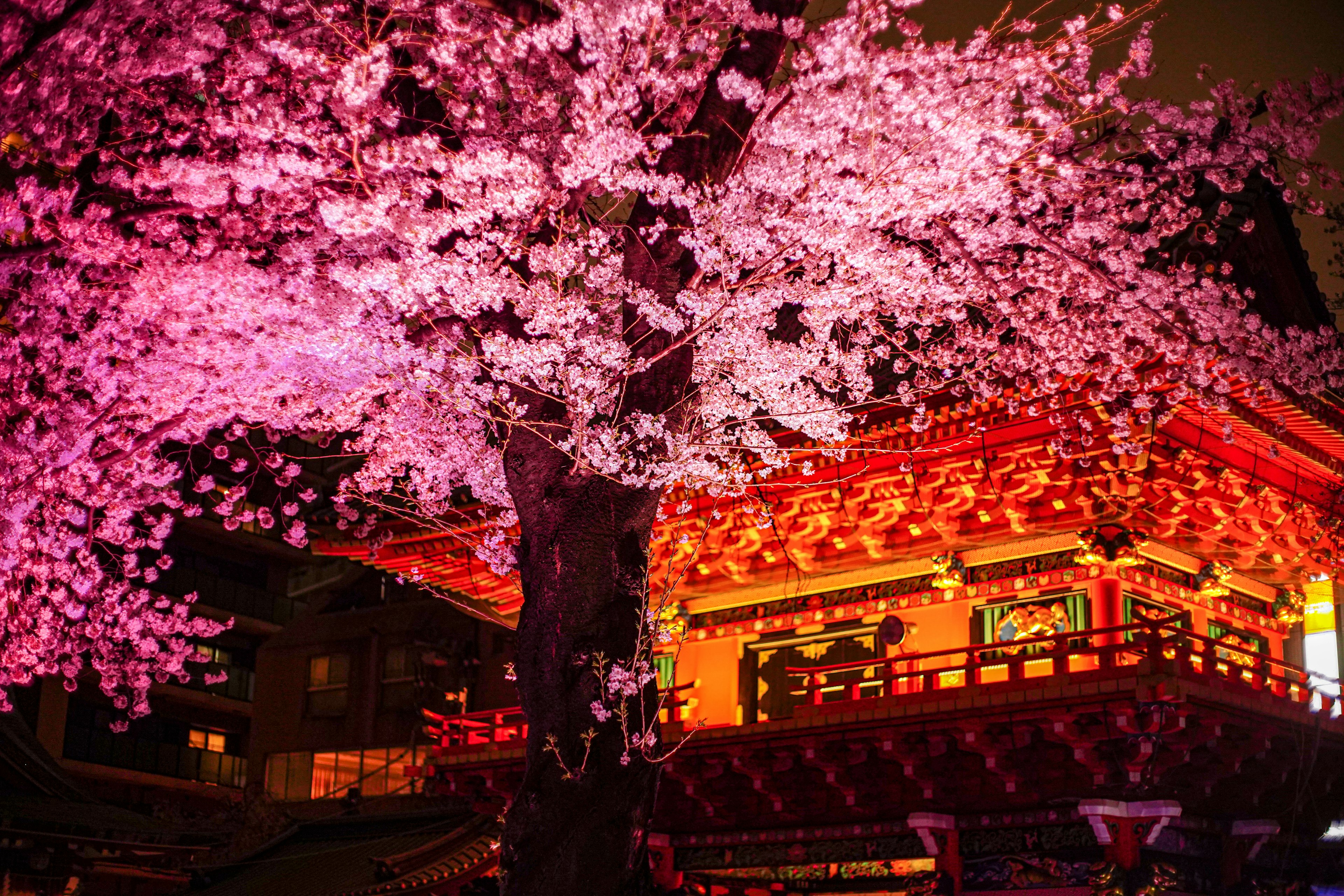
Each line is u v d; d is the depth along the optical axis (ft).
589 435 33.81
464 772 64.18
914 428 50.03
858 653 59.93
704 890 59.77
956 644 56.24
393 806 132.77
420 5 37.70
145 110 41.68
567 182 35.96
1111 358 44.78
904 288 43.27
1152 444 47.98
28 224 41.63
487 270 36.40
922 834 51.24
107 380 43.50
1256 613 59.62
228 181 38.78
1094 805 45.78
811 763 53.16
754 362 41.50
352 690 155.53
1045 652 47.11
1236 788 50.16
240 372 42.83
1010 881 49.42
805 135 36.58
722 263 36.04
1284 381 44.37
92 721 160.97
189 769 171.01
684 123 38.96
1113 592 52.03
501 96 39.93
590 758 31.27
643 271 35.45
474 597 71.92
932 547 57.00
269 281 39.47
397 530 64.64
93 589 52.37
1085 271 43.57
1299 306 57.41
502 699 141.18
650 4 34.30
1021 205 42.68
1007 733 47.52
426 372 40.19
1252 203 51.93
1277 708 46.88
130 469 49.19
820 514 58.49
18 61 31.37
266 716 160.56
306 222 41.06
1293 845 53.06
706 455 46.03
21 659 51.06
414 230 36.06
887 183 38.63
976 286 44.80
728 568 62.64
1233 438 49.85
